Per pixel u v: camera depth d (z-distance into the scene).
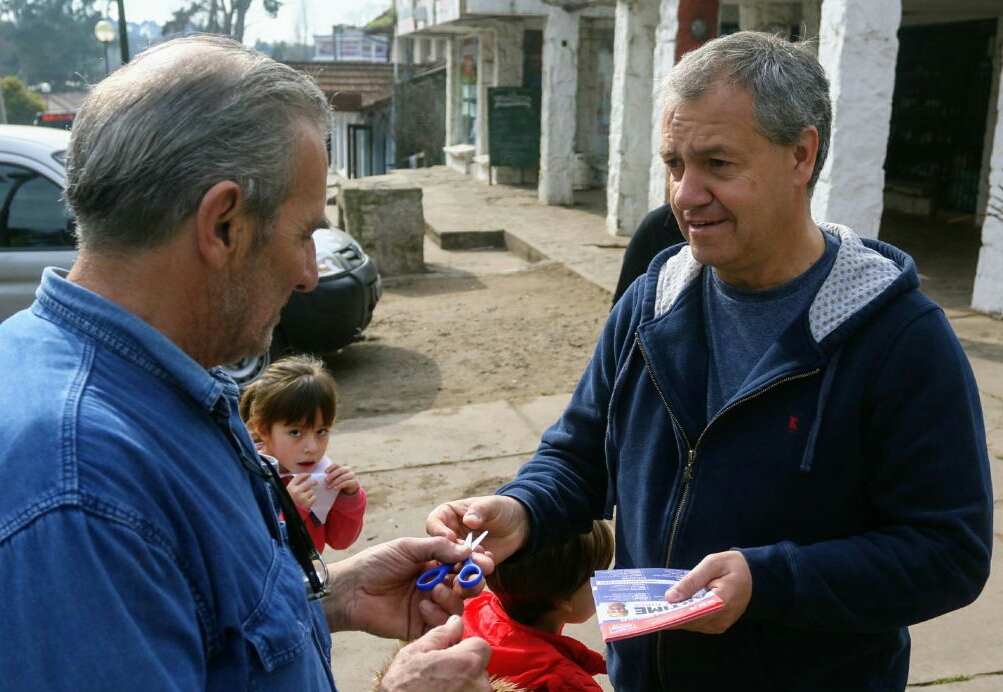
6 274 5.58
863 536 1.62
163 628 1.02
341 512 3.15
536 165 18.48
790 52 1.67
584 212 15.05
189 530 1.09
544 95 15.74
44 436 1.01
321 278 6.61
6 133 5.86
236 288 1.20
